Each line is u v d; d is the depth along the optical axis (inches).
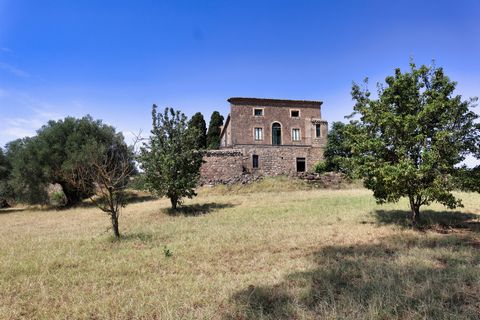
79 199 1016.2
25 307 190.9
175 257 287.7
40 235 441.7
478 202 580.1
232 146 1286.9
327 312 161.9
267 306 179.8
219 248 315.3
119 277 238.7
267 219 487.8
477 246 291.1
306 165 1261.1
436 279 200.1
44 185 975.6
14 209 1035.3
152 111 645.9
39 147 949.8
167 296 194.1
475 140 357.1
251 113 1349.7
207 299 189.2
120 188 459.2
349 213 509.4
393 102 399.5
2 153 1143.0
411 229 376.8
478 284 189.2
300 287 202.8
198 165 677.9
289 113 1382.9
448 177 348.2
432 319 152.3
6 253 327.3
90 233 438.0
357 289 192.9
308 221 459.2
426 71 383.9
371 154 398.6
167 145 642.2
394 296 178.1
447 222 407.8
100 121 1061.1
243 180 1048.2
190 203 749.9
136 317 169.8
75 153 879.7
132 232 426.6
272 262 265.6
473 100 352.5
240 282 215.6
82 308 183.5
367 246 303.4
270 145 1298.0
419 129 364.2
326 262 255.8
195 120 1752.0
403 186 365.7
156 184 627.8
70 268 266.7
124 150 879.1
